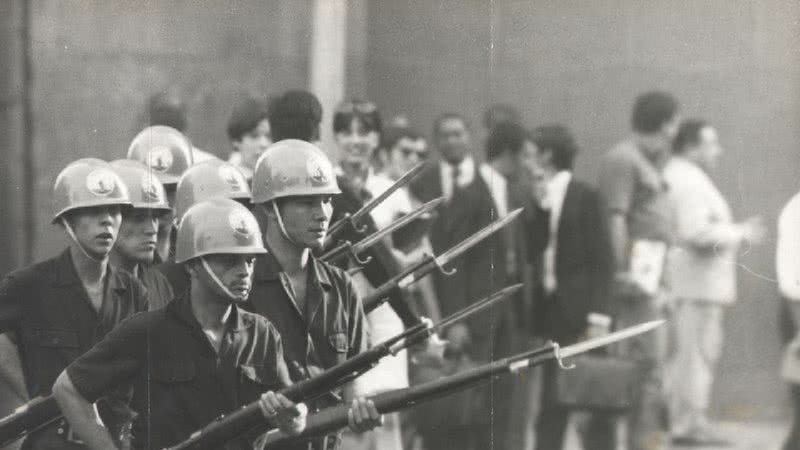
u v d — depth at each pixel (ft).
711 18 45.85
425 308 41.09
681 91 45.39
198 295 31.40
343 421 32.22
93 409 31.63
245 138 40.45
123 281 36.19
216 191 35.32
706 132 44.45
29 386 36.35
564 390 42.06
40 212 48.47
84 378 31.45
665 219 42.98
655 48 45.68
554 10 45.60
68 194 35.96
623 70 45.32
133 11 48.16
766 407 42.60
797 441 42.32
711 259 42.86
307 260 32.81
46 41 49.03
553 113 45.21
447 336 41.14
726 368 42.78
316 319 32.48
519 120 44.62
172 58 47.62
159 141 38.42
